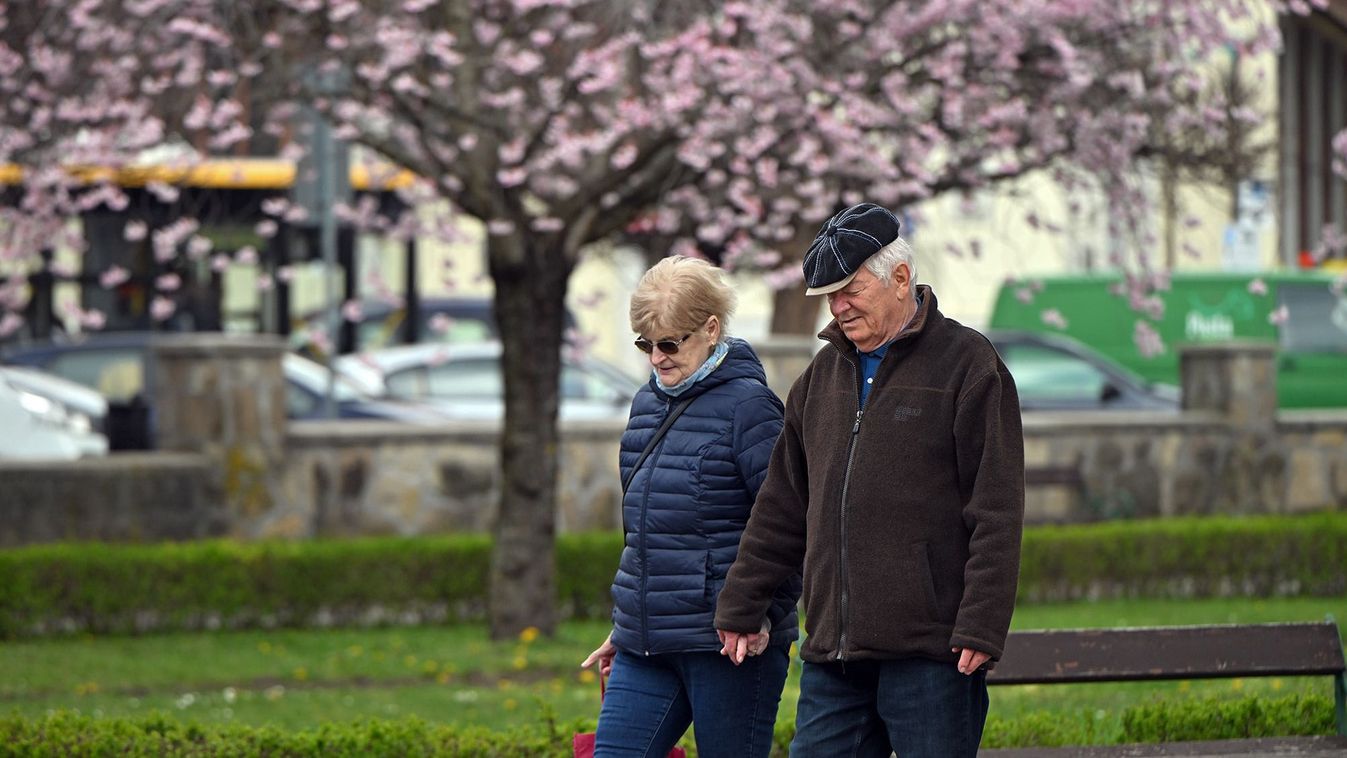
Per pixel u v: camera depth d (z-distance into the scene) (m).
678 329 8.98
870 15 21.06
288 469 26.08
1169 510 30.62
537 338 21.58
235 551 23.19
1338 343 43.41
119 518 24.72
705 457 8.96
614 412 33.84
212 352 25.52
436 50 21.22
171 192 24.02
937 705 8.27
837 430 8.48
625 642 9.17
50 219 24.16
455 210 26.47
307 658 20.84
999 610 7.98
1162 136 22.95
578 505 28.52
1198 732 12.50
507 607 21.92
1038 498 29.86
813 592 8.50
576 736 9.57
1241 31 22.80
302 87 22.19
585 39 23.23
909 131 21.33
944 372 8.34
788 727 12.34
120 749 11.94
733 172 21.97
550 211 21.92
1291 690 16.88
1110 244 23.92
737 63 20.55
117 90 22.72
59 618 22.41
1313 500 31.62
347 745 12.11
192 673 19.86
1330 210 50.12
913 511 8.27
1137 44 21.95
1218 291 43.12
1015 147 22.17
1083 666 11.38
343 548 23.64
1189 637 11.52
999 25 20.56
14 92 22.94
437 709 17.38
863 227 8.42
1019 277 25.78
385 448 26.84
